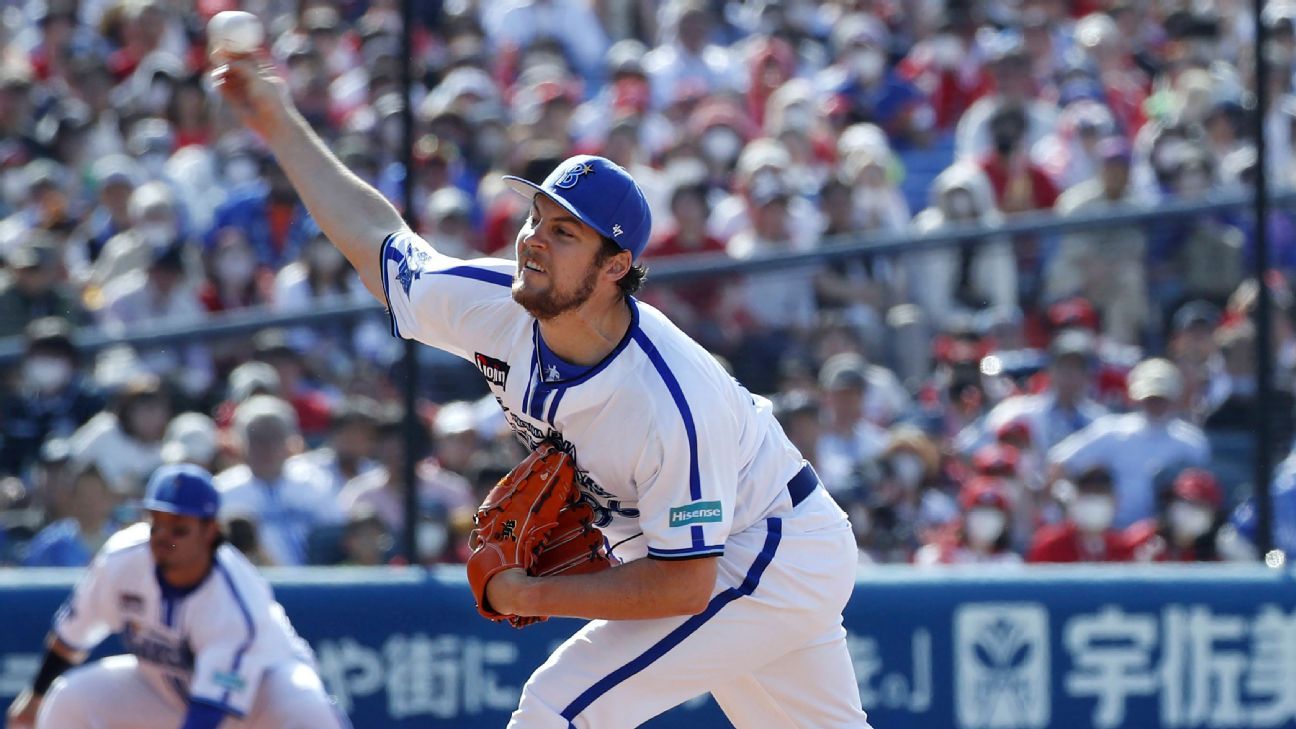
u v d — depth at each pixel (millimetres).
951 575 22094
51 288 25969
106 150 33969
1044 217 25672
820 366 24062
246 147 31875
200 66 37688
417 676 21781
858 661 21906
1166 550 23453
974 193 29234
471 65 34531
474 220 29250
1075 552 23391
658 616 11633
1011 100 33125
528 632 21938
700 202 26781
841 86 35875
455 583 21938
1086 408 24594
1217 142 30953
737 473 11727
